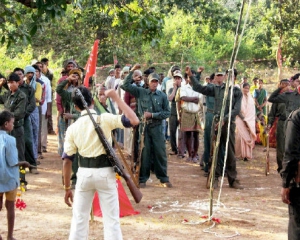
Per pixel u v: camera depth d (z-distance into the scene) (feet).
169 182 31.37
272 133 48.49
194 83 31.19
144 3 33.58
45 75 46.55
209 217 23.54
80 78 30.37
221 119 23.63
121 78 43.34
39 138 39.47
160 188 30.99
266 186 32.35
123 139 44.19
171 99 40.75
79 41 74.90
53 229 22.29
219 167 31.14
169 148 46.03
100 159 17.47
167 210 25.80
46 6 25.32
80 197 17.75
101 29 65.46
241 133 41.42
